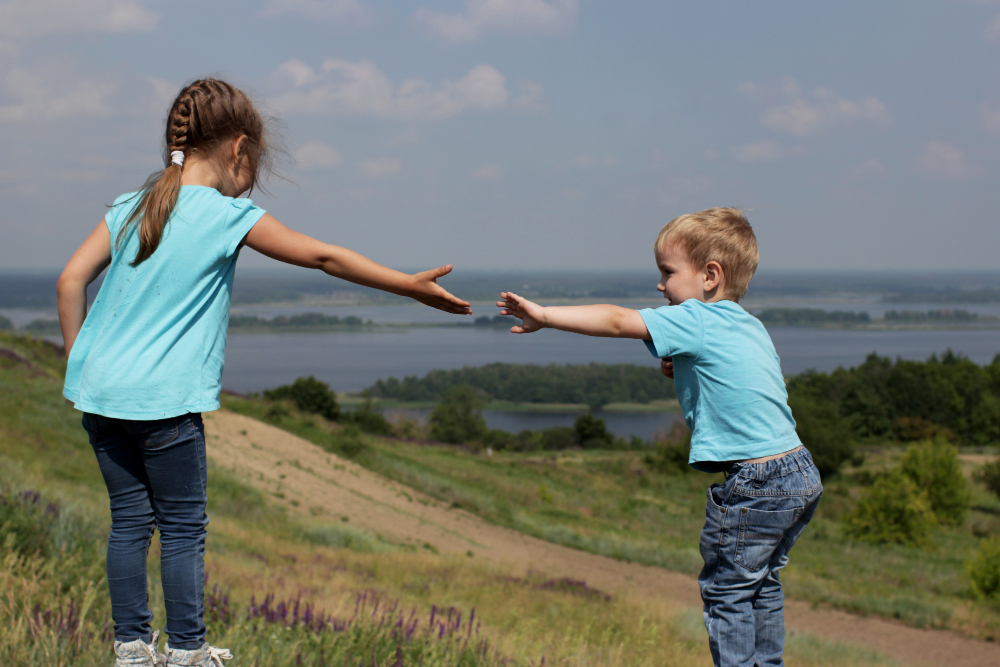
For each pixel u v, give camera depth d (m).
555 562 19.95
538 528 24.62
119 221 1.95
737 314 2.15
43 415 20.58
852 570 22.08
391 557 15.77
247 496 19.64
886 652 13.16
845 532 28.97
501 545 21.56
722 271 2.23
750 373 2.06
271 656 3.06
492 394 189.75
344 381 193.38
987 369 98.81
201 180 2.01
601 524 27.52
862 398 79.94
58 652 2.67
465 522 23.80
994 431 85.56
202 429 1.98
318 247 1.90
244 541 13.61
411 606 7.84
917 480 31.70
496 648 4.33
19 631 2.72
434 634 4.04
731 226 2.25
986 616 16.22
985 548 18.41
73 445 18.70
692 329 2.08
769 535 2.02
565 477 38.06
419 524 22.23
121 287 1.88
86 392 1.84
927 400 86.56
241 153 2.10
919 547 27.22
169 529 1.98
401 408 158.50
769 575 2.13
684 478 43.09
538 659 4.39
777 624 2.12
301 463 25.27
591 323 2.02
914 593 19.17
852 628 14.99
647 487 39.78
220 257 1.89
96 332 1.90
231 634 3.29
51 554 4.87
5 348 30.38
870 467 55.12
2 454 15.15
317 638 3.62
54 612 3.11
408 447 37.59
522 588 13.08
